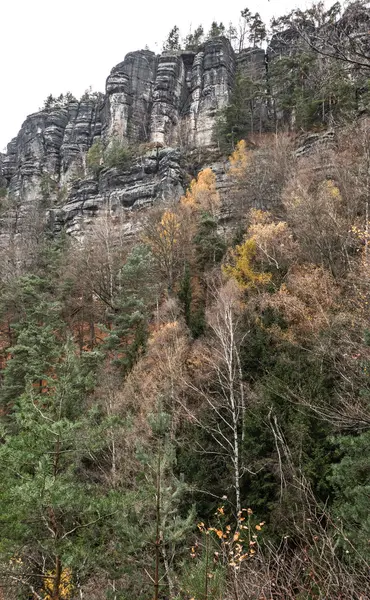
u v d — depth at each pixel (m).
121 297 27.34
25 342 24.55
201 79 73.94
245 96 60.09
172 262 32.50
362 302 13.23
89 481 12.89
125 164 59.97
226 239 34.25
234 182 44.84
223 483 12.89
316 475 10.05
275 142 40.50
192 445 14.45
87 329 36.28
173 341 20.38
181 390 17.19
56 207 65.00
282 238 23.80
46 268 42.31
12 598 8.23
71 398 8.75
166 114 70.81
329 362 12.15
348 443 8.30
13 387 22.53
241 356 17.69
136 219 45.62
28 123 87.06
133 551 7.21
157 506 6.90
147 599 7.95
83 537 7.51
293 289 19.94
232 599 5.40
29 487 6.73
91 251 36.62
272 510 10.88
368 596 4.71
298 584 5.46
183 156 60.44
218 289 23.78
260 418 12.77
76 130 82.31
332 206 21.75
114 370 21.03
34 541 7.64
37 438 7.91
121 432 12.79
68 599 8.00
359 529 6.70
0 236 61.53
